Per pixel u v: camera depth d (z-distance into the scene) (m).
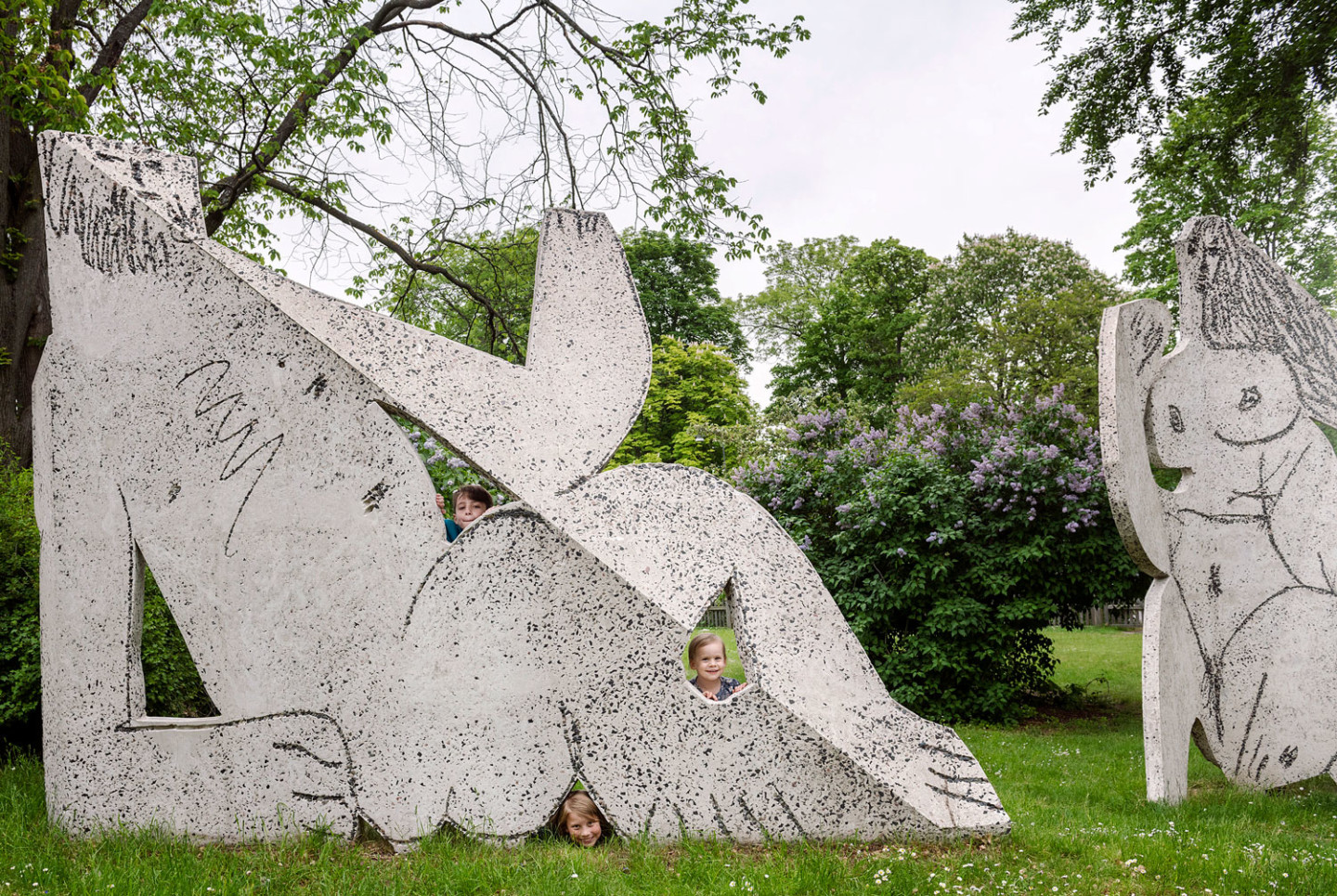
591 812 4.48
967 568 9.54
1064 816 5.10
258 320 4.59
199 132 10.35
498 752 4.38
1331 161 13.35
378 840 4.43
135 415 4.58
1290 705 5.86
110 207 4.67
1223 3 12.33
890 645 9.77
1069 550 9.12
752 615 4.63
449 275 12.87
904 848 4.21
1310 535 6.01
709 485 4.96
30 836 4.26
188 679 7.10
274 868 3.83
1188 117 14.45
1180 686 5.73
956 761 4.57
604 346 5.11
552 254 5.25
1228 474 6.07
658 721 4.42
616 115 11.89
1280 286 6.43
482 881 3.67
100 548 4.53
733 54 12.12
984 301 37.78
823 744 4.37
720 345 34.06
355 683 4.41
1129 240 22.38
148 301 4.62
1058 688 10.54
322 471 4.53
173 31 9.42
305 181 11.04
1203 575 6.00
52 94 7.89
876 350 37.69
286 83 10.41
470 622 4.45
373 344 4.70
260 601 4.48
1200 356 6.19
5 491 6.75
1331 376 6.29
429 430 4.62
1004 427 10.38
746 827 4.35
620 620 4.46
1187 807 5.30
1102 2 13.37
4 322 8.55
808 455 11.08
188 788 4.39
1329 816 5.32
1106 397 5.51
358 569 4.47
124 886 3.54
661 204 12.36
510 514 4.51
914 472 9.70
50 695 4.50
